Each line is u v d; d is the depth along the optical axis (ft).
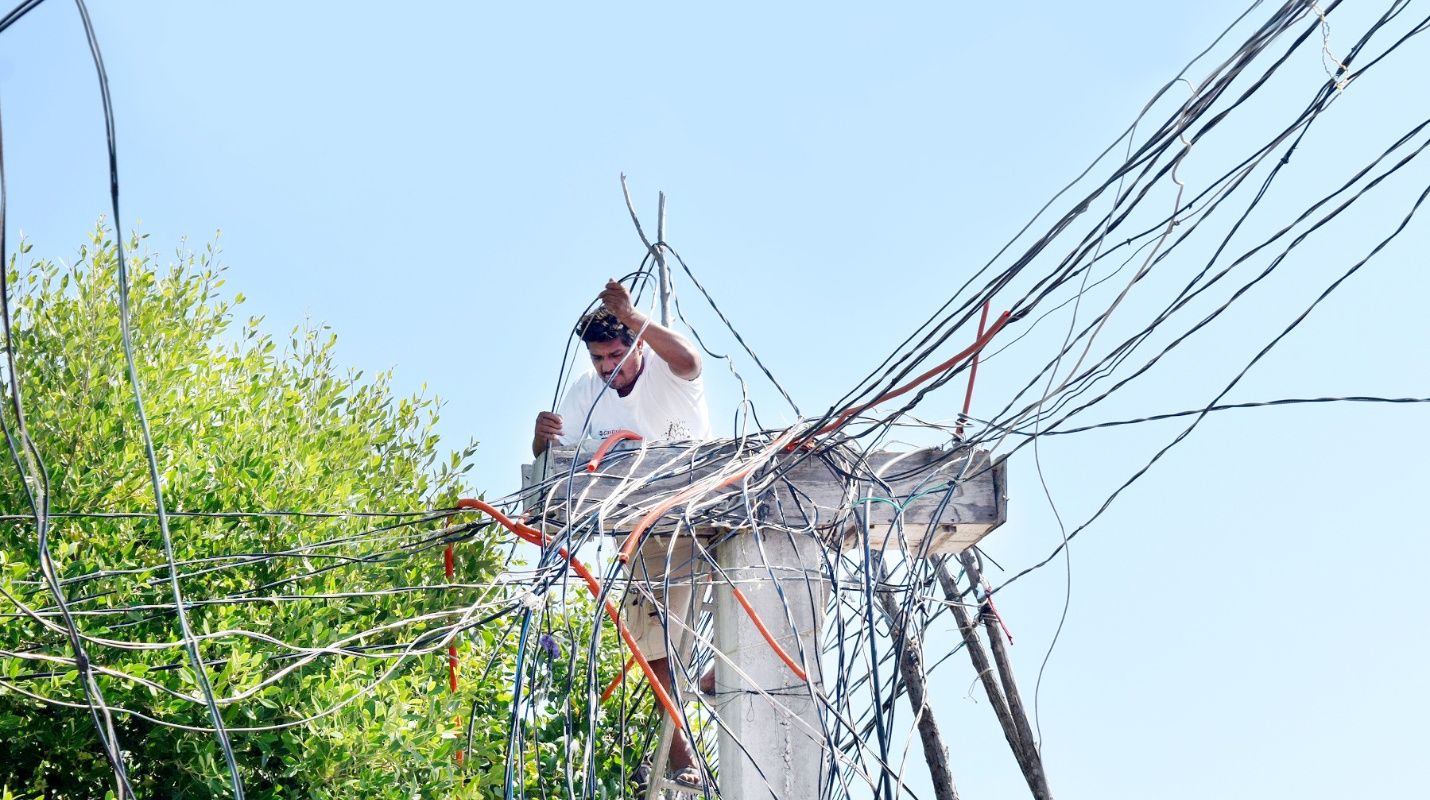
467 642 30.04
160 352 36.04
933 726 30.89
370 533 25.81
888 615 22.76
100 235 36.32
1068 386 20.53
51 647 26.84
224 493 31.55
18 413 13.85
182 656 27.22
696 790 26.35
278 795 26.78
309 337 38.88
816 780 21.75
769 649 22.35
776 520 23.11
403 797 26.66
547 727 31.71
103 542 29.99
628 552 20.44
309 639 27.78
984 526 23.80
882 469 23.86
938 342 20.12
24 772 27.81
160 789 28.17
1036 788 32.50
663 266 26.81
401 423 37.45
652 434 26.04
